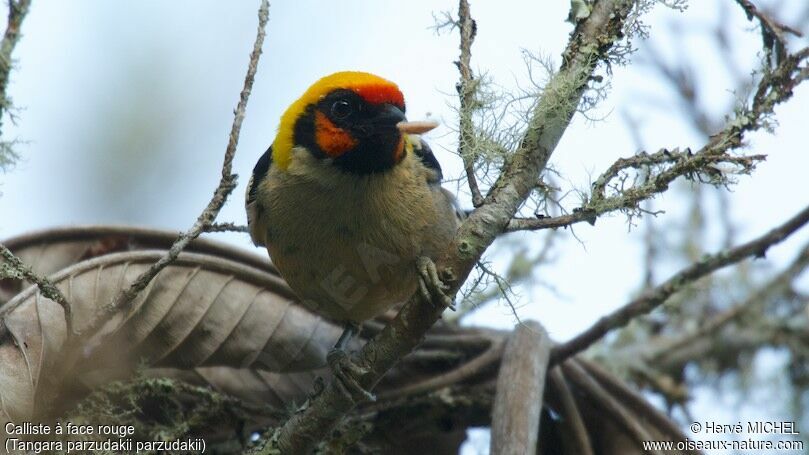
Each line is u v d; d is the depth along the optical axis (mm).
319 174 9633
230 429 9922
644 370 12414
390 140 9570
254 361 9789
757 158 7145
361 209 9594
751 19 8047
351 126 9602
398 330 7691
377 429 10445
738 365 12617
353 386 7879
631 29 7453
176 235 10305
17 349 8375
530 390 9133
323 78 9984
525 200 7551
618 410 10117
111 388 9016
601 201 7383
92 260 9094
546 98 7375
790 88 7402
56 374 8508
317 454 9297
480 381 10391
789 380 12492
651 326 13406
